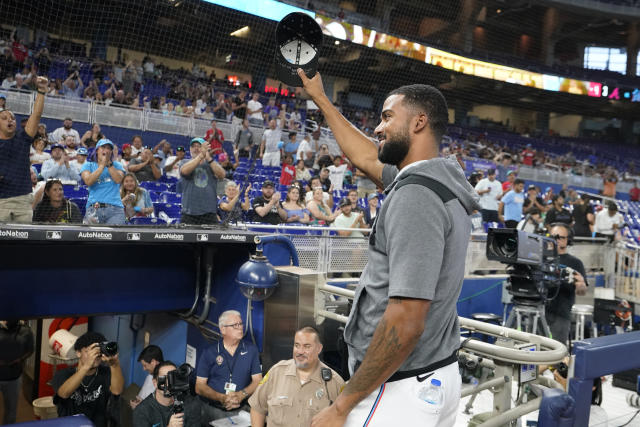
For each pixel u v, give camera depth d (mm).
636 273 7332
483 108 27062
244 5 14352
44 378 5020
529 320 3574
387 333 1096
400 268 1103
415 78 22391
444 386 1221
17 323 3861
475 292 6664
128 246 3357
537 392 2447
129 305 3402
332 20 16844
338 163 10383
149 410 3256
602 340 2910
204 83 15734
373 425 1222
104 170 5266
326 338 3703
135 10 15062
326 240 5430
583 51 24734
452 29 21016
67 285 3160
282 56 1681
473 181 9438
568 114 28641
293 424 2877
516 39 23500
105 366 3785
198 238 2828
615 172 19969
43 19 14039
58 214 4824
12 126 4008
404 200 1146
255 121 12773
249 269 2959
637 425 4348
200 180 5418
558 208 9367
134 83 13750
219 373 3381
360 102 20469
